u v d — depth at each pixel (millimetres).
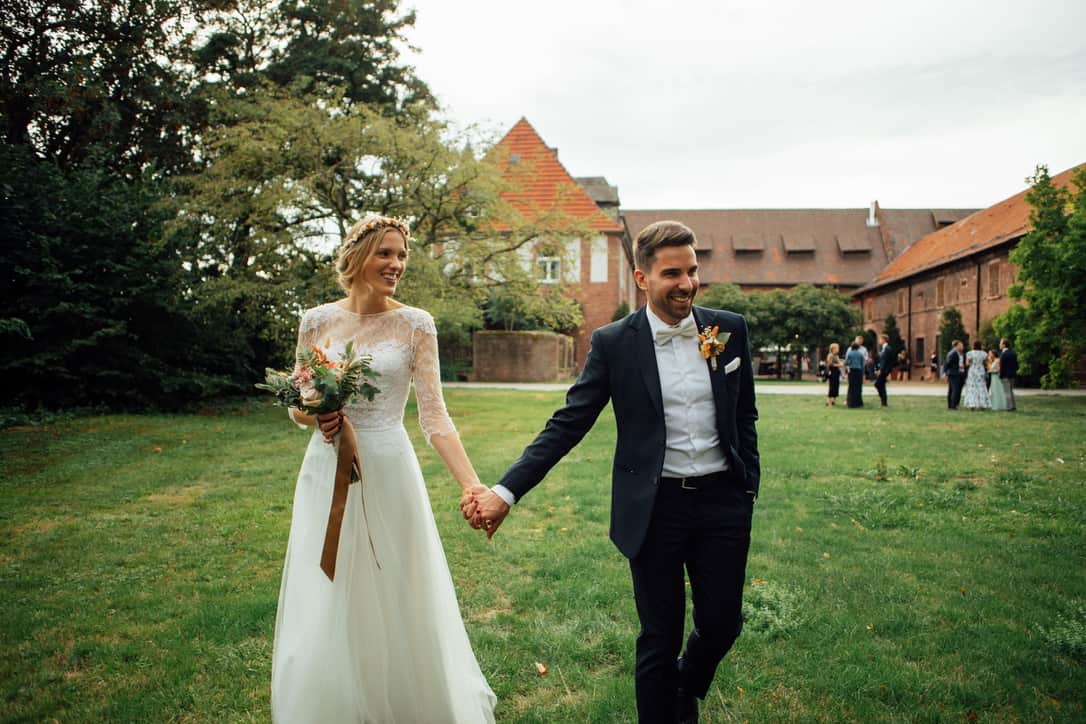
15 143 15047
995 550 4969
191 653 3395
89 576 4543
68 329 13125
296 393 2498
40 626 3729
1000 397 16859
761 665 3260
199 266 15438
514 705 2953
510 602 4082
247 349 17094
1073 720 2752
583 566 4625
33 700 2961
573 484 7312
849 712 2840
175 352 14977
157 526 5742
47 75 14688
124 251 13750
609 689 3008
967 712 2828
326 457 2617
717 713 2861
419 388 2758
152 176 15109
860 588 4211
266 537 5426
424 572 2666
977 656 3311
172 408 14625
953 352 17609
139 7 15828
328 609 2393
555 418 2574
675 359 2480
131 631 3652
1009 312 20766
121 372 13500
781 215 59156
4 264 12727
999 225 36688
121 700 2945
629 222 59594
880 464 7770
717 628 2439
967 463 8688
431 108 16125
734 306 42719
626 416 2508
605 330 2602
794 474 7973
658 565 2422
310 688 2291
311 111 14750
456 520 5863
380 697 2555
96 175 14047
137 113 16859
